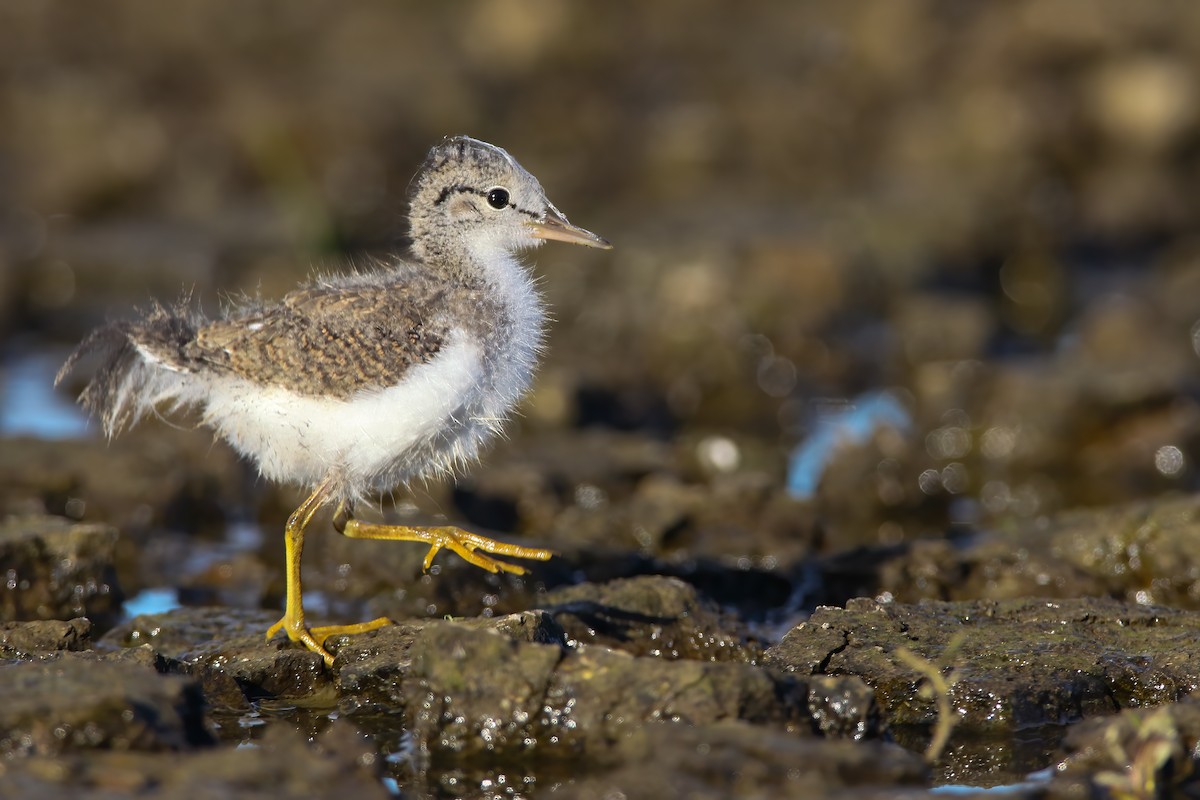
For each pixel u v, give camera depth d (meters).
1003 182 21.22
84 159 22.05
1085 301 19.91
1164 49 23.05
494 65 23.89
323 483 9.19
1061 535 11.62
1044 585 11.03
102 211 21.89
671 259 18.78
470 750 8.02
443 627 8.15
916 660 8.57
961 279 19.95
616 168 22.11
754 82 23.47
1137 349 17.41
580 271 19.09
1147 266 20.95
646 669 7.96
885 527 14.05
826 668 8.87
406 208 10.84
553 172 21.61
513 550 9.66
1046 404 15.70
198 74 23.95
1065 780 7.57
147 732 7.39
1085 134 22.39
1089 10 22.98
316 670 9.12
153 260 19.81
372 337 8.96
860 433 16.23
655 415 17.14
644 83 23.73
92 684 7.63
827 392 17.53
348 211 20.86
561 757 7.93
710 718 7.74
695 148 22.09
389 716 8.70
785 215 20.66
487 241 9.88
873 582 11.27
